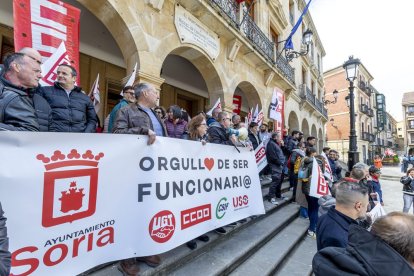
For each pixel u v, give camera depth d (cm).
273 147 499
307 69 1733
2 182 129
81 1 383
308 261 312
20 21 272
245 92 917
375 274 96
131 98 324
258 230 352
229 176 295
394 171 2111
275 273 271
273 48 977
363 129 3095
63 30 307
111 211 173
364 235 108
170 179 219
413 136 4938
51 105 234
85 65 606
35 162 140
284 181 793
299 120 1459
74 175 156
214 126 364
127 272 189
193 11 570
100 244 166
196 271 221
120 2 405
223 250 272
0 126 146
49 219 143
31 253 135
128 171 187
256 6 965
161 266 206
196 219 239
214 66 651
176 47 520
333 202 266
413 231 100
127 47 441
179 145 235
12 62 171
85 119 263
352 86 676
